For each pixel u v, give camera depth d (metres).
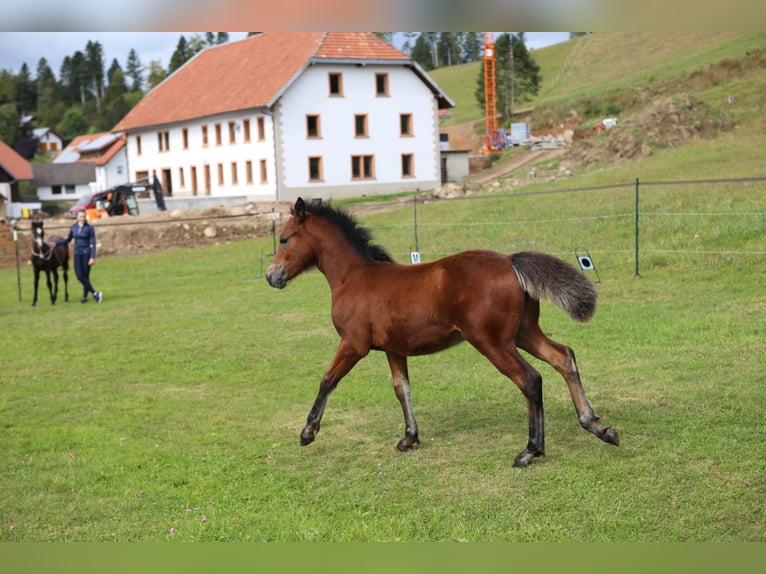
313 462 6.67
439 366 9.73
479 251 6.17
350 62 42.38
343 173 43.28
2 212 61.44
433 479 6.07
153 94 56.72
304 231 6.85
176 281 20.62
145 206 41.41
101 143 85.62
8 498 6.15
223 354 11.30
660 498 5.35
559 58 98.06
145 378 10.16
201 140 48.00
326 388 6.64
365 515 5.49
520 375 5.94
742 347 9.00
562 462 6.14
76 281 22.67
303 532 5.27
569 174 31.69
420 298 6.18
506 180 33.91
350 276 6.66
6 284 22.84
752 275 12.80
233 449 7.13
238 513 5.66
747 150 25.77
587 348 9.87
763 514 5.02
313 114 42.09
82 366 11.03
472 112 85.56
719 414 6.90
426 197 33.41
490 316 5.88
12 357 11.88
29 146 110.50
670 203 18.17
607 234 17.02
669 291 12.62
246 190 44.28
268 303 15.61
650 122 32.59
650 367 8.66
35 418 8.45
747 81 42.66
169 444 7.34
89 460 6.96
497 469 6.14
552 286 5.75
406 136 44.84
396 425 7.56
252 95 43.03
